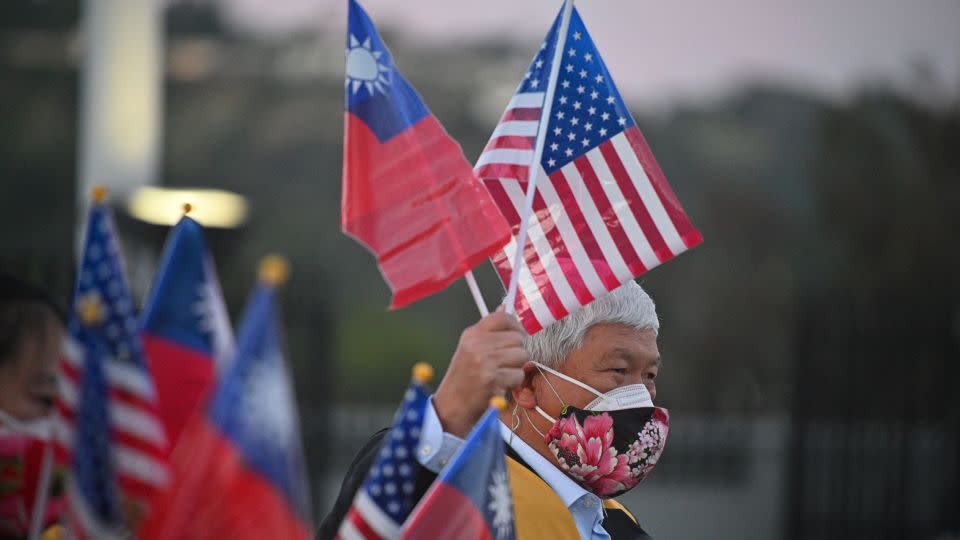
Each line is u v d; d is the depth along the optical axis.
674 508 47.59
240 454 7.56
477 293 10.29
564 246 11.59
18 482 9.80
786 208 84.25
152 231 27.58
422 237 10.27
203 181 90.38
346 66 10.38
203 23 94.31
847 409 40.56
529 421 11.73
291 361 38.06
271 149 91.56
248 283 38.62
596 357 11.57
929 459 40.31
